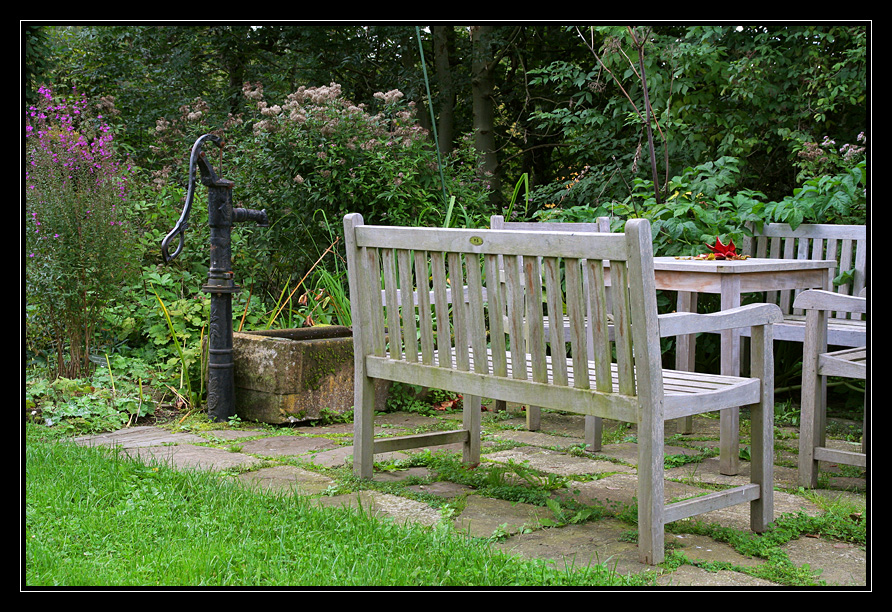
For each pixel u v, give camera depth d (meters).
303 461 3.56
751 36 7.84
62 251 4.75
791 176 8.09
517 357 2.77
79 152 5.14
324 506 2.79
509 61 13.02
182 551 2.25
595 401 2.51
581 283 2.54
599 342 2.49
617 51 7.55
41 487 2.77
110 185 5.09
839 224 4.98
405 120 6.70
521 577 2.13
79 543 2.34
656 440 2.36
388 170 6.25
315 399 4.44
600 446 3.86
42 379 4.84
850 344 4.04
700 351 5.54
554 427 4.46
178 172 7.00
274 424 4.35
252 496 2.79
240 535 2.41
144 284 5.50
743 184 7.95
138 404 4.44
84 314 4.88
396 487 3.15
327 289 5.82
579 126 8.91
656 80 7.46
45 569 2.14
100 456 3.22
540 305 2.67
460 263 2.91
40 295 4.70
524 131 12.26
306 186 6.11
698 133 7.76
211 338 4.39
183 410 4.61
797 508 2.94
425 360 3.08
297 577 2.10
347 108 6.57
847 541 2.60
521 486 3.13
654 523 2.36
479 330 2.87
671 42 7.69
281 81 12.05
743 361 5.24
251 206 6.42
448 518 2.68
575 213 5.85
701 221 5.17
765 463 2.66
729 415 3.44
